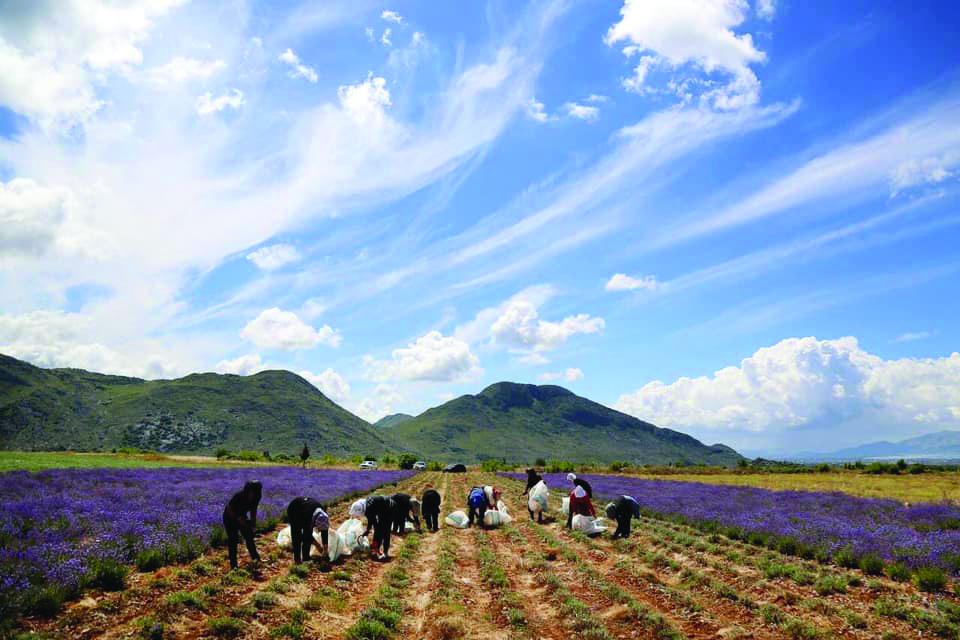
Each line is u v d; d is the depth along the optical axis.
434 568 15.18
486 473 75.62
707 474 68.94
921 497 33.84
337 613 10.99
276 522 19.81
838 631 10.41
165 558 13.28
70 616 9.30
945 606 11.31
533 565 15.37
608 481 48.94
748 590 13.16
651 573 14.28
